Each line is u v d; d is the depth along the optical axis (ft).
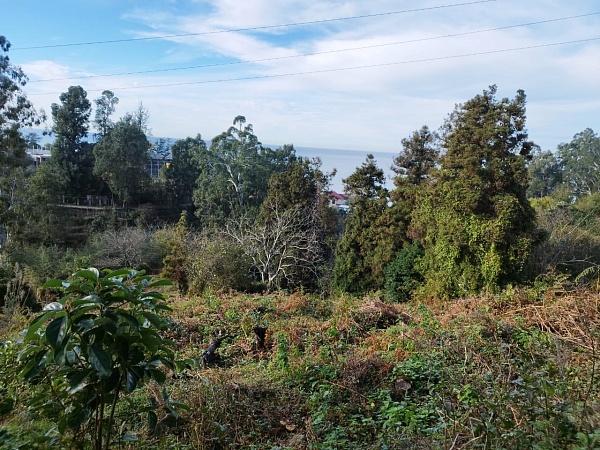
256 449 12.63
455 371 15.49
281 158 126.82
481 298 31.86
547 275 35.14
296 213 75.31
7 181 85.92
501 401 9.31
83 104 126.93
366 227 62.90
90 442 7.99
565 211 63.31
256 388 16.61
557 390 9.44
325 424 13.79
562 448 7.77
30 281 63.16
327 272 69.77
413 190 60.39
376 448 11.86
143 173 130.72
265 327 27.86
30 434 10.19
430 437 11.26
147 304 7.57
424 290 46.98
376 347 22.63
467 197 43.96
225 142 110.52
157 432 12.28
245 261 57.72
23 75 85.40
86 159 128.57
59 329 6.48
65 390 7.62
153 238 90.22
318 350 22.81
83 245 95.91
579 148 132.67
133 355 7.14
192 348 25.41
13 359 14.73
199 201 111.65
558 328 23.17
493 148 45.96
